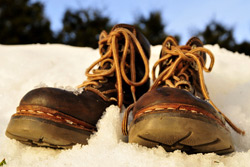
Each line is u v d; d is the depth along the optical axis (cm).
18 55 111
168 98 46
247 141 56
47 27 475
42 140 50
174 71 60
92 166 45
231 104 73
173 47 62
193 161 46
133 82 62
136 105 49
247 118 65
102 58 63
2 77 94
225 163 47
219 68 89
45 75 92
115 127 54
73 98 52
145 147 48
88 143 52
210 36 465
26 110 49
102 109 56
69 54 120
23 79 94
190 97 46
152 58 99
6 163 50
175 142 46
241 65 92
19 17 474
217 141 45
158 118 44
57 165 47
